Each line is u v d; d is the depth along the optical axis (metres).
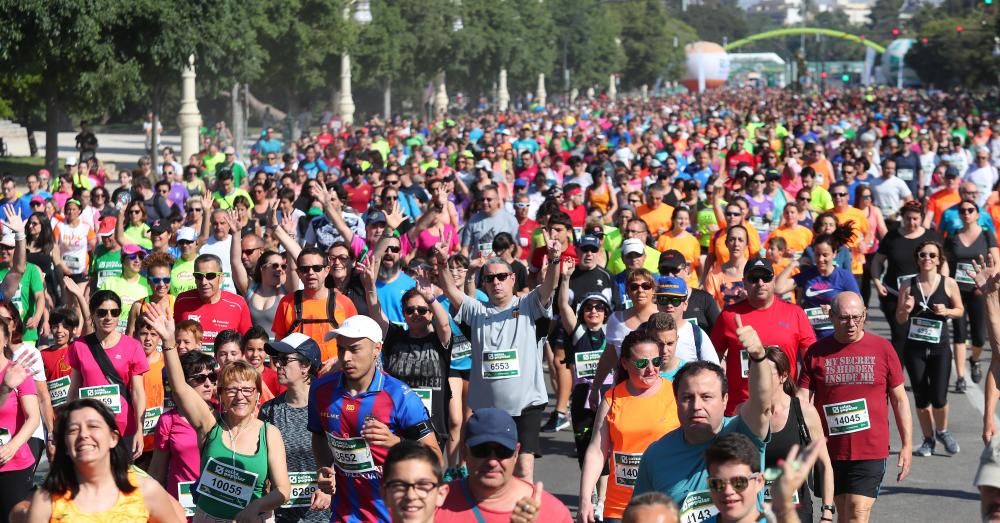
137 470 7.69
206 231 19.09
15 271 16.16
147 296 15.81
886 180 25.30
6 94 51.91
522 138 44.25
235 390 9.23
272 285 14.58
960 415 16.52
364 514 9.20
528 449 12.23
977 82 128.62
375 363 9.23
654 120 63.97
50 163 48.91
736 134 43.31
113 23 41.34
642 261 15.61
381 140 44.25
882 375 10.60
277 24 65.75
